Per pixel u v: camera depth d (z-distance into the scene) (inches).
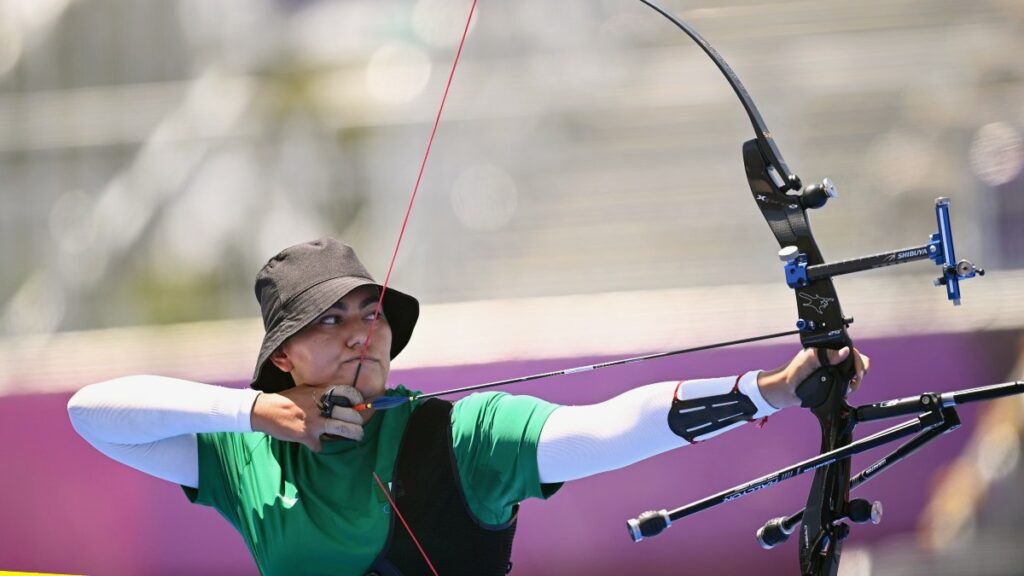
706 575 811.4
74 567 905.5
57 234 1071.6
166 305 1032.8
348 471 438.3
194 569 884.0
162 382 445.1
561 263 981.8
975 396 377.1
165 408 435.8
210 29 1106.7
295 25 1101.1
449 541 434.0
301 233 1032.8
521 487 433.7
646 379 856.3
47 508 914.7
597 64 1045.8
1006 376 816.3
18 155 1091.9
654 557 820.6
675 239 971.9
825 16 1008.9
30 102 1101.7
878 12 1005.2
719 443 814.5
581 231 995.3
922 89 976.9
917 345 827.4
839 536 390.6
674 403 407.5
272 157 1059.3
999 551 781.3
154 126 1086.4
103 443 454.0
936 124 953.5
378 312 445.4
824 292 386.9
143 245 1054.4
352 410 423.2
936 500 798.5
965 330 827.4
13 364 982.4
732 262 957.2
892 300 862.5
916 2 1002.7
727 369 847.1
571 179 1016.9
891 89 979.9
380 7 1090.1
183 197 1059.9
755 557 807.7
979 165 925.2
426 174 1032.2
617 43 1049.5
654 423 409.4
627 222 991.0
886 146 964.0
